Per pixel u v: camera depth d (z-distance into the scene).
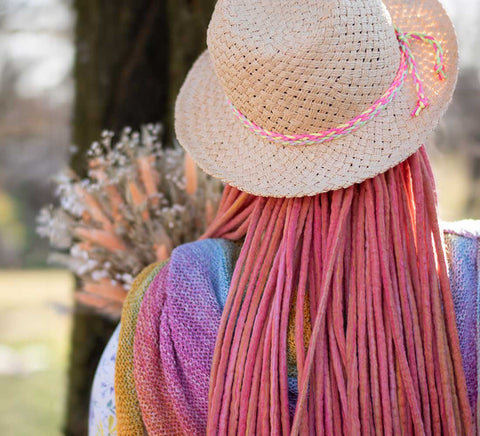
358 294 1.12
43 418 5.52
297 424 1.07
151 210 1.90
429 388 1.09
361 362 1.09
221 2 1.25
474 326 1.14
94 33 2.59
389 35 1.16
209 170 1.32
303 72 1.14
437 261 1.14
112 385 1.31
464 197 6.87
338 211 1.16
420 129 1.21
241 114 1.26
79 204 1.89
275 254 1.20
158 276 1.27
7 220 15.49
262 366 1.13
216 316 1.21
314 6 1.16
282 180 1.21
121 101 2.57
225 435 1.14
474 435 1.12
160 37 2.60
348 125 1.17
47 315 9.55
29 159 14.38
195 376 1.18
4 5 7.53
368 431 1.08
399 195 1.18
